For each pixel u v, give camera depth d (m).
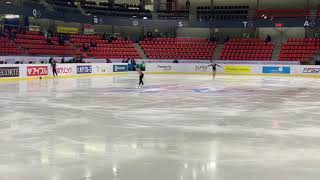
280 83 30.86
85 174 7.37
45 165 7.96
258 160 8.34
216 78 37.34
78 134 10.98
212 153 8.93
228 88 25.98
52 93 22.14
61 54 43.34
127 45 49.38
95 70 40.44
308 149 9.31
